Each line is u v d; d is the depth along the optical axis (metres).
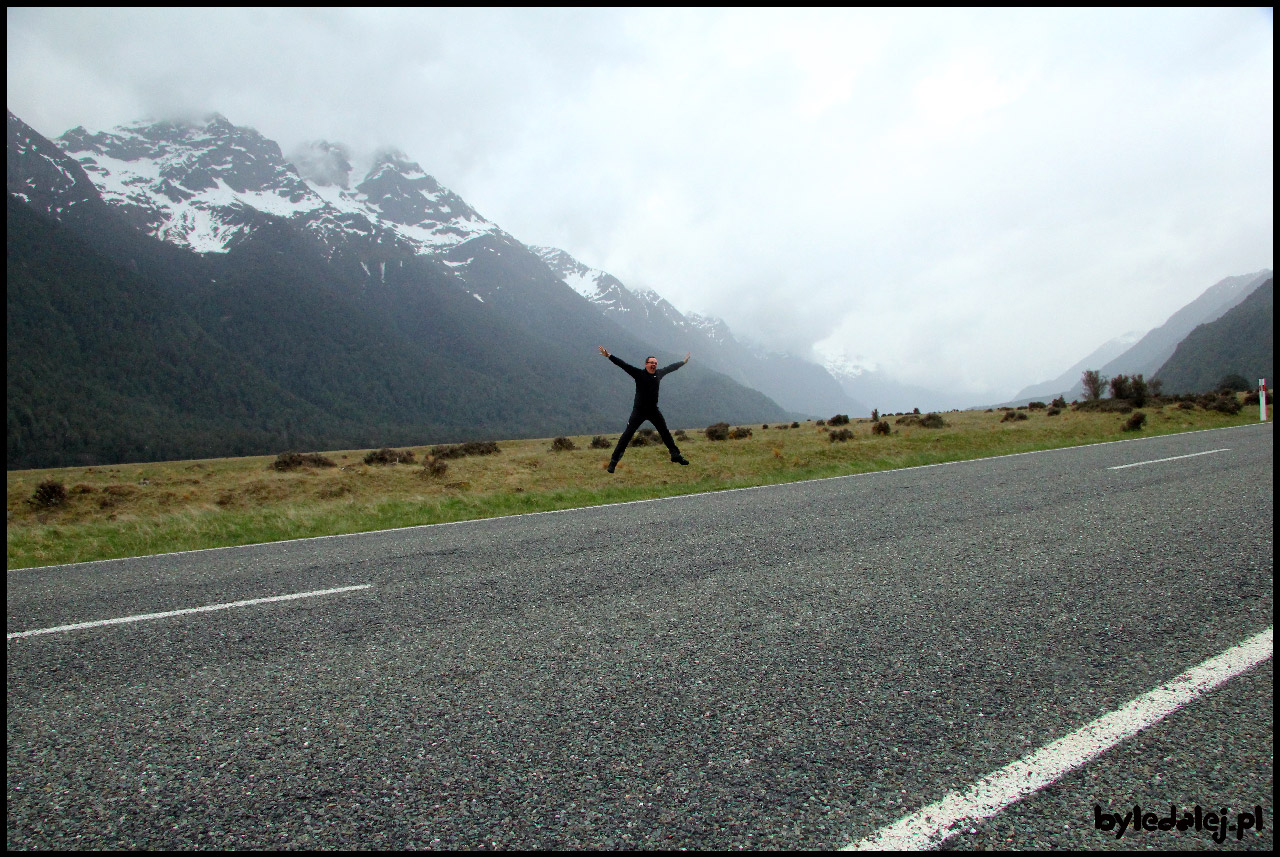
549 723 2.60
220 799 2.16
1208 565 4.41
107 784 2.27
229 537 8.96
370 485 15.38
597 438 29.20
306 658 3.44
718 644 3.38
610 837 1.91
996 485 8.89
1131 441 15.57
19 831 2.01
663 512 8.48
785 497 9.22
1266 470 8.61
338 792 2.18
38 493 14.61
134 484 17.28
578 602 4.28
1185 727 2.37
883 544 5.60
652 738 2.45
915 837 1.85
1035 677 2.83
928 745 2.33
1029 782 2.09
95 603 4.91
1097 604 3.74
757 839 1.88
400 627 3.90
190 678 3.22
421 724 2.63
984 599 3.93
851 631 3.49
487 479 15.24
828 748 2.34
